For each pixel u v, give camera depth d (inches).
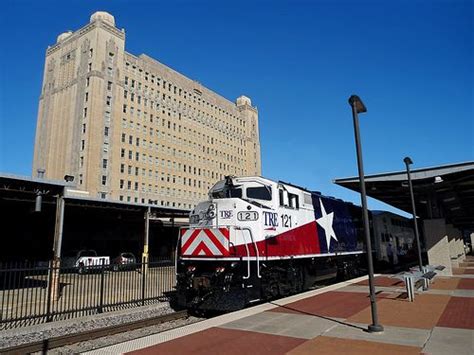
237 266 458.0
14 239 1283.2
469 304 435.2
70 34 3523.6
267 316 379.9
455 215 1412.4
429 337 295.1
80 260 1206.9
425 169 688.4
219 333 314.5
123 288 709.3
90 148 2952.8
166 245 1708.9
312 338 297.4
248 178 546.3
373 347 270.2
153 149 3558.1
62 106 3238.2
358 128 358.0
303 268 608.1
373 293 324.2
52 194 666.8
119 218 1285.7
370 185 791.7
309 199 640.4
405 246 1307.8
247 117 5068.9
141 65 3508.9
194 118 4136.3
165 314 501.0
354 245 824.3
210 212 505.4
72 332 423.8
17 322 446.9
